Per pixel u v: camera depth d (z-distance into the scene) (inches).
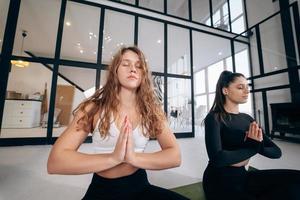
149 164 24.8
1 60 127.4
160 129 31.5
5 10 148.5
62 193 60.5
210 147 37.8
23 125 187.9
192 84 197.8
